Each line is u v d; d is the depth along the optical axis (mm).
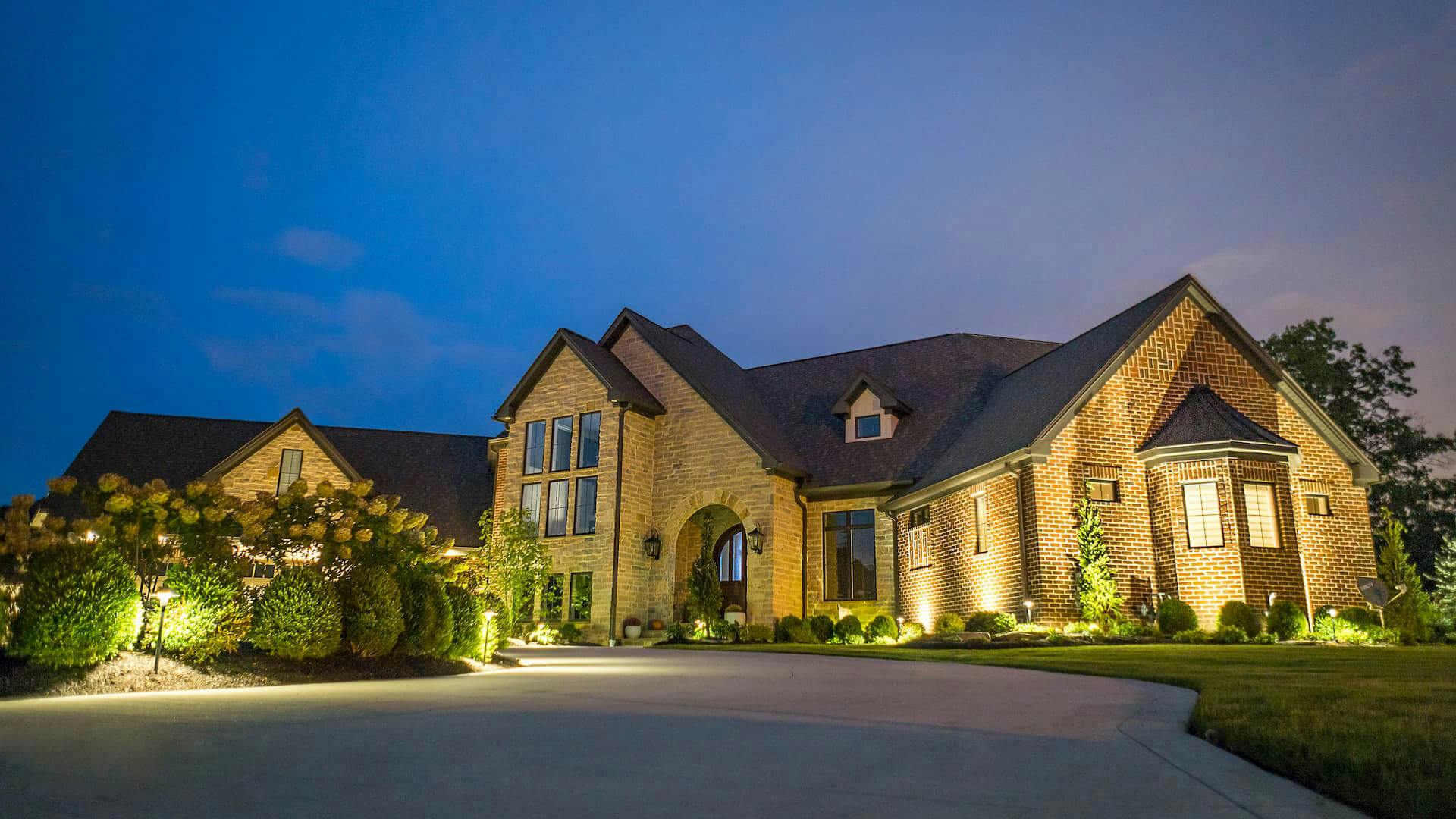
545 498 33125
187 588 12094
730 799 4918
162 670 11477
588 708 8984
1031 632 22219
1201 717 7535
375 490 39562
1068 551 23250
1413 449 42781
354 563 14719
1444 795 4812
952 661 17250
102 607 10852
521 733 7156
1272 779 5445
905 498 29391
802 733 7227
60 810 4480
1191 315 25891
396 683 12180
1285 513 23297
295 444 36594
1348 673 11945
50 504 35406
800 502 32094
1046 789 5152
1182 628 22219
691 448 32281
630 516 31625
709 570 29953
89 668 10867
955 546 27047
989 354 35844
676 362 33375
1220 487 23172
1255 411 25719
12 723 7402
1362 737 6359
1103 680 12523
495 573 30547
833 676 13453
